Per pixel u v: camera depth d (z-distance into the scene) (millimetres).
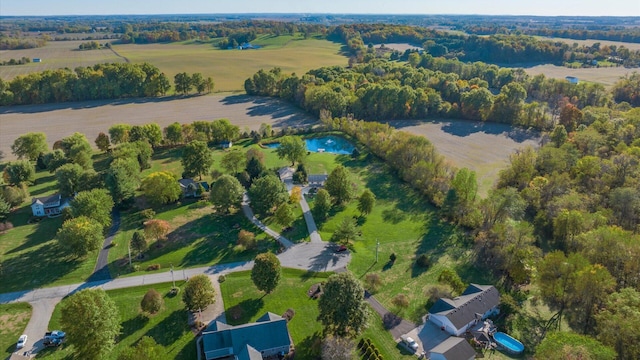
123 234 96750
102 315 59531
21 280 79688
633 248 73000
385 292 78438
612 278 68500
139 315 70938
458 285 76688
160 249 90938
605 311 63219
